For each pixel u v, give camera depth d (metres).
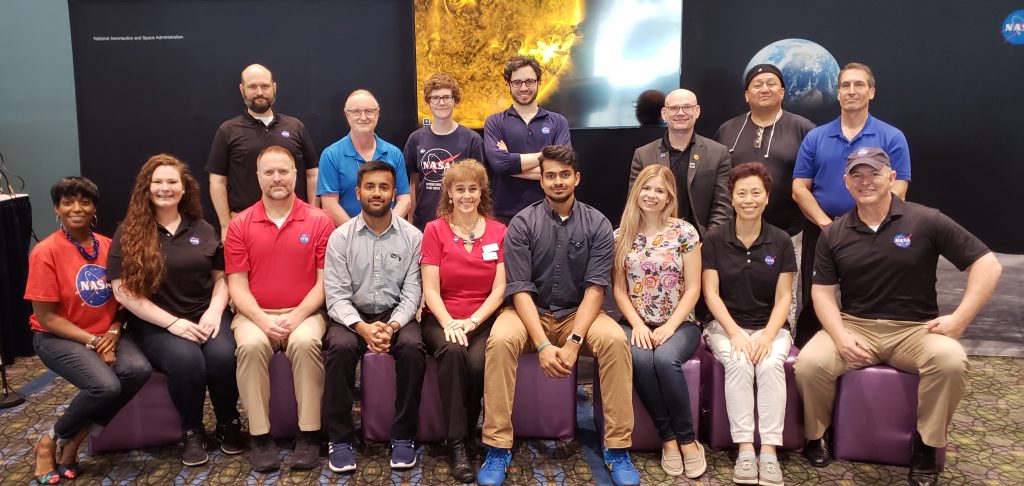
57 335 2.37
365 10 3.63
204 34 3.63
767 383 2.30
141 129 3.70
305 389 2.37
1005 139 3.51
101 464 2.40
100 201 3.76
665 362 2.30
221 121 3.71
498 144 3.05
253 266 2.53
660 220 2.53
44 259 2.33
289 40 3.65
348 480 2.30
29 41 3.74
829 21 3.52
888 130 2.84
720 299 2.52
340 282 2.50
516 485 2.27
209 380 2.40
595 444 2.57
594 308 2.44
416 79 3.62
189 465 2.39
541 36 3.59
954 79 3.50
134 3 3.60
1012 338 3.54
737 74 3.61
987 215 3.57
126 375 2.32
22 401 2.96
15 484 2.28
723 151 2.89
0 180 3.84
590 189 3.77
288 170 2.48
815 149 2.93
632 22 3.57
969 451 2.48
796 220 3.16
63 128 3.83
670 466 2.34
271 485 2.27
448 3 3.55
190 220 2.56
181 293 2.48
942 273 3.51
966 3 3.43
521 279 2.46
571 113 3.67
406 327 2.47
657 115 3.65
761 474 2.24
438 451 2.51
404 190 3.22
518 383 2.54
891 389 2.32
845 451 2.40
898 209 2.34
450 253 2.51
